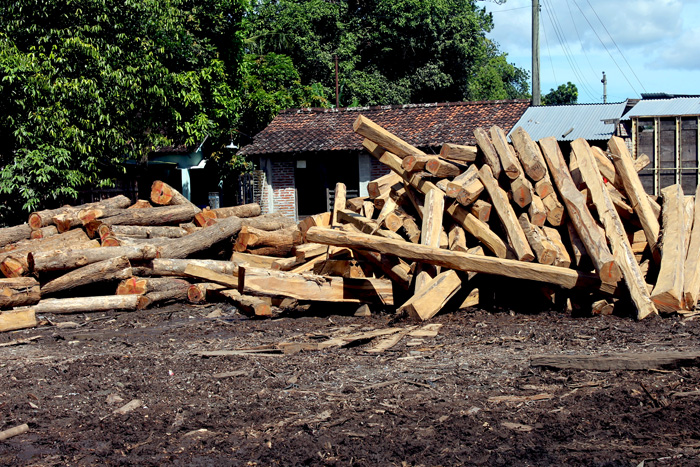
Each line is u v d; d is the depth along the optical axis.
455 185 9.32
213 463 4.39
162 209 13.99
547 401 5.26
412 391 5.70
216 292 11.09
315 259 11.38
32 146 17.39
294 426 4.97
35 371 6.89
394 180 11.77
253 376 6.38
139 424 5.14
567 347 7.02
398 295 9.75
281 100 31.56
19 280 10.25
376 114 26.39
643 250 9.75
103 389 6.18
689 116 19.59
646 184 20.19
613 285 8.41
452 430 4.73
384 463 4.27
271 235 13.69
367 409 5.27
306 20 38.78
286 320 9.38
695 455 4.16
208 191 30.61
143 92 19.62
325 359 6.95
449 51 42.22
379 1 40.97
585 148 9.81
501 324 8.27
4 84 16.69
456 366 6.44
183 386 6.17
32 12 17.81
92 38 18.59
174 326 9.55
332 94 38.84
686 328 7.63
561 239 9.48
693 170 19.66
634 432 4.57
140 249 11.45
